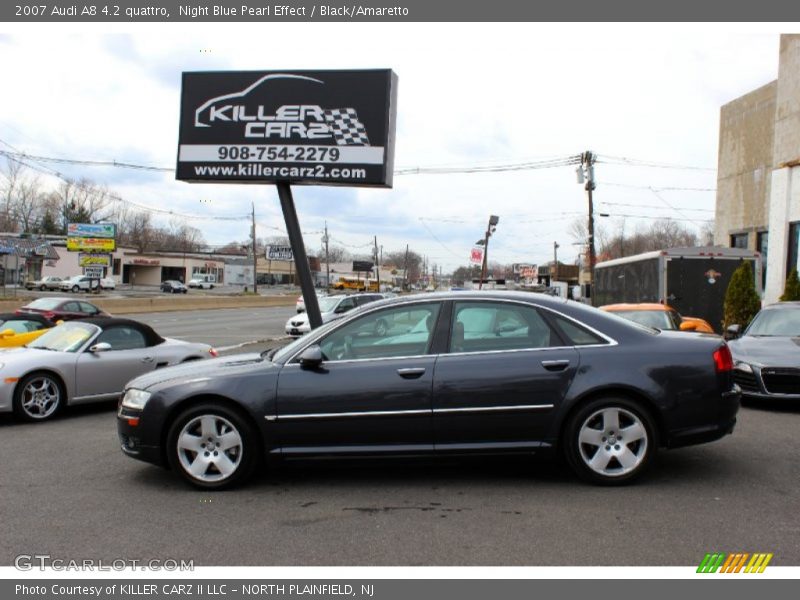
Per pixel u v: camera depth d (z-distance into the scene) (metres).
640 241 80.56
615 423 5.21
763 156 23.09
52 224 93.12
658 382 5.16
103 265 64.06
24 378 8.28
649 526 4.45
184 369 5.73
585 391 5.14
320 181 12.45
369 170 12.22
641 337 5.37
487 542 4.23
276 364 5.43
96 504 5.07
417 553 4.09
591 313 5.45
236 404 5.34
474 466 5.97
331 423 5.22
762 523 4.50
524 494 5.15
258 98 12.46
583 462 5.22
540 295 5.61
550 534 4.34
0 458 6.53
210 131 12.58
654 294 18.02
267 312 45.44
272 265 122.62
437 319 5.44
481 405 5.18
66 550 4.20
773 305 10.62
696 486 5.29
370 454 5.25
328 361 5.36
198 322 33.44
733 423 5.32
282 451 5.27
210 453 5.39
